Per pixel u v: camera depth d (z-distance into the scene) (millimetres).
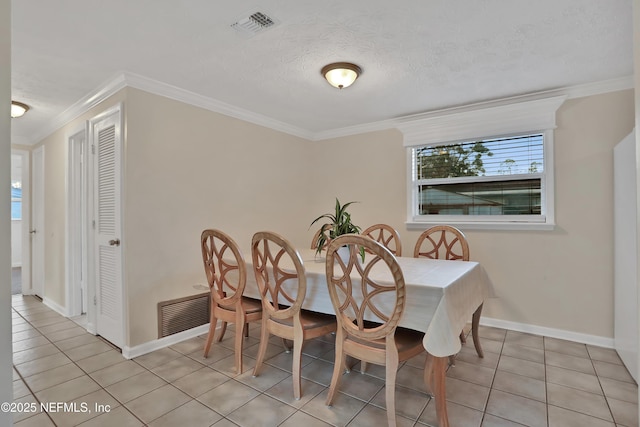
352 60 2285
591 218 2709
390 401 1651
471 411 1809
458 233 2691
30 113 3350
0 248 812
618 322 2477
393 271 1560
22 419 1755
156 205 2678
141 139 2584
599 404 1867
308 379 2180
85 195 3430
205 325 3014
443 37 1992
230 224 3275
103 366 2342
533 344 2705
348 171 4062
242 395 1981
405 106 3242
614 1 1640
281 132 3887
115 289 2643
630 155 2211
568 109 2805
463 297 1884
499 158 3189
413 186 3617
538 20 1811
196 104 2973
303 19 1812
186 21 1821
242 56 2234
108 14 1744
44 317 3455
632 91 2568
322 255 2736
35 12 1714
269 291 2100
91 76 2521
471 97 2973
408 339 1746
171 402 1909
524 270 2990
